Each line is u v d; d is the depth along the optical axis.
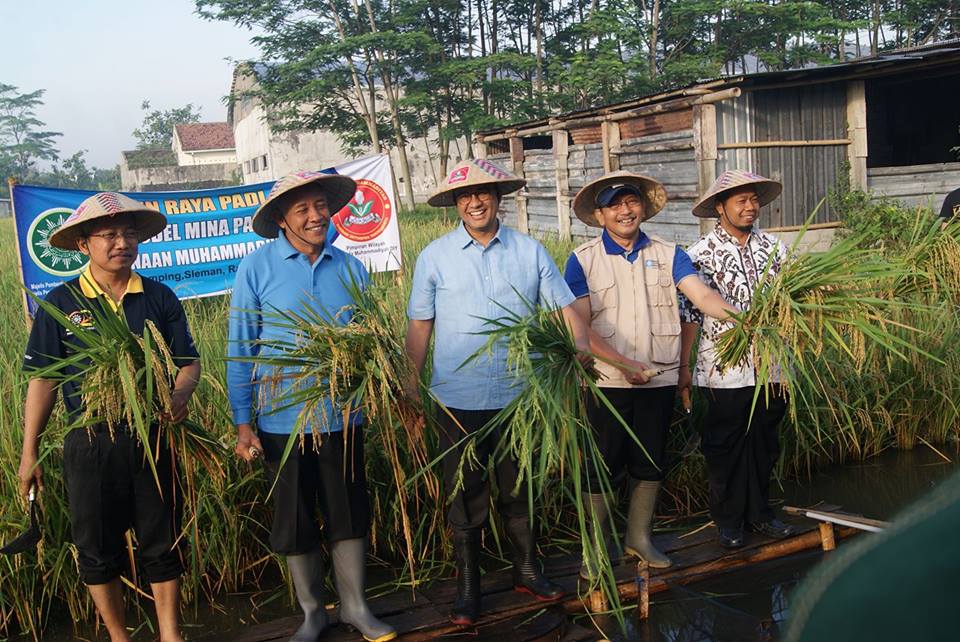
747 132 11.10
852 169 11.57
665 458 4.34
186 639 3.98
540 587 3.99
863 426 5.86
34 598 4.22
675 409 5.35
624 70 26.16
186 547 4.32
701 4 27.17
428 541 4.50
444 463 3.92
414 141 38.41
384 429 3.81
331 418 3.61
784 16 27.95
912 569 0.58
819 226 11.33
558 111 30.08
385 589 4.36
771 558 4.48
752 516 4.54
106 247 3.44
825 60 28.64
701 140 10.95
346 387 3.52
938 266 4.57
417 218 21.92
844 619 0.59
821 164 11.48
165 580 3.58
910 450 6.13
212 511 4.26
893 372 6.05
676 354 4.25
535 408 3.42
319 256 3.76
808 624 0.62
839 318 3.91
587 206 4.48
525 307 3.89
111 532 3.47
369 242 8.19
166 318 3.63
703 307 4.20
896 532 0.61
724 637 3.73
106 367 3.29
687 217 11.82
